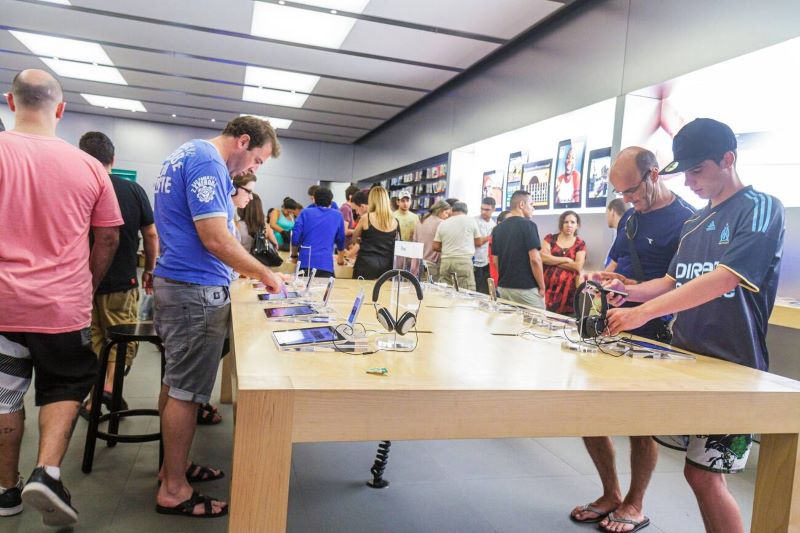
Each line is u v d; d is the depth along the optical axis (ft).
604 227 14.78
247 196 12.14
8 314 5.85
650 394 4.03
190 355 6.30
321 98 29.76
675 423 4.10
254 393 3.33
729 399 4.20
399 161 32.91
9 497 6.34
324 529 6.51
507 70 20.10
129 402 10.48
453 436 3.68
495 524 6.91
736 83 11.46
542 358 5.00
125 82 29.09
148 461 8.08
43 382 6.23
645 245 7.49
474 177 23.73
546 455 9.38
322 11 17.70
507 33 18.43
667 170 5.71
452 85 25.12
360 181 43.27
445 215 19.47
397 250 9.57
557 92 16.88
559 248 15.85
